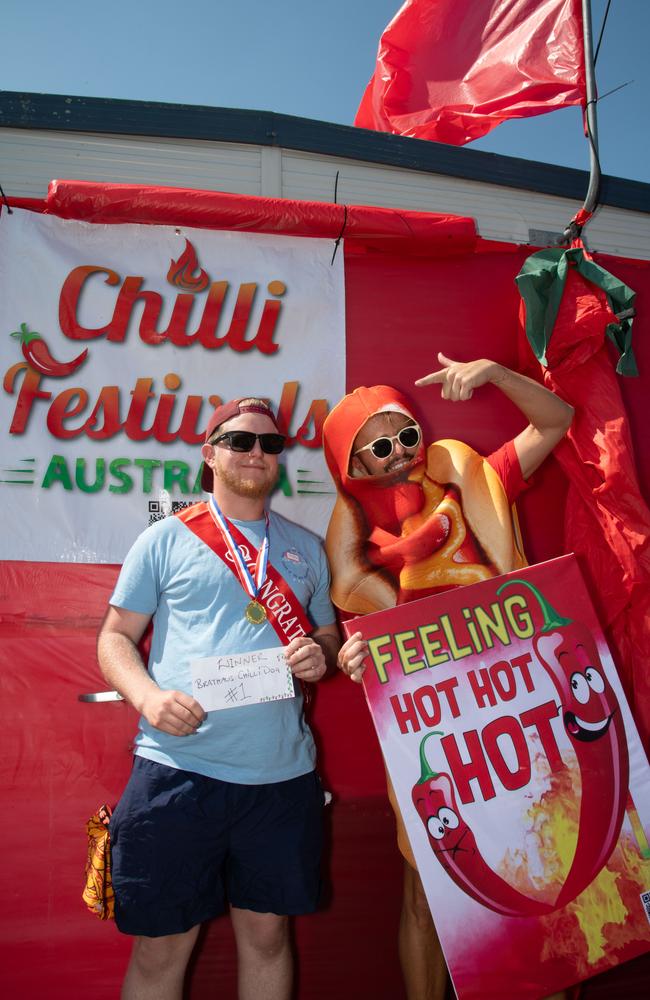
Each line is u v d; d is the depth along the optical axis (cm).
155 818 173
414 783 191
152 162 263
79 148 258
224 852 182
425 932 213
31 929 219
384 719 194
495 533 229
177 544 195
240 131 268
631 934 189
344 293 259
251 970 183
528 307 250
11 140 253
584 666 204
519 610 205
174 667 182
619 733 201
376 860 241
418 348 266
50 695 229
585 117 279
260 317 252
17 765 225
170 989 179
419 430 232
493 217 290
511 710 198
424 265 272
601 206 298
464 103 297
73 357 238
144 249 248
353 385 260
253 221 247
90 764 228
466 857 188
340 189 278
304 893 179
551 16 288
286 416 248
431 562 227
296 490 246
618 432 245
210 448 212
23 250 240
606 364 255
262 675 180
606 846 193
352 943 237
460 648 201
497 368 229
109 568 235
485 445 265
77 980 219
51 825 224
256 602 189
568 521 257
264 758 180
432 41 306
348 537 236
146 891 170
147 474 238
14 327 236
